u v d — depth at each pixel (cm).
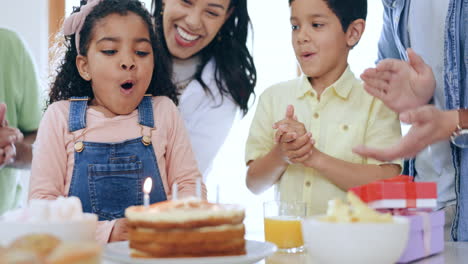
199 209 82
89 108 138
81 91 146
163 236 80
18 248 61
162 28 186
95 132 133
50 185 126
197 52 191
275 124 130
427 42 147
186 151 142
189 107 192
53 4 226
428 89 125
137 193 133
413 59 125
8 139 128
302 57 139
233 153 221
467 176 130
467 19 133
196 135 194
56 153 130
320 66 138
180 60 189
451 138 113
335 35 137
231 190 228
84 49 137
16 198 180
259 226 242
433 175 148
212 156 199
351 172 132
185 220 80
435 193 96
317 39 136
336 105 145
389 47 162
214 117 197
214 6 190
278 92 154
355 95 145
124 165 132
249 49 201
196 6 187
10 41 172
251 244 96
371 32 246
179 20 186
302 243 107
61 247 59
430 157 147
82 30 138
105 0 137
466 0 132
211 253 81
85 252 58
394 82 126
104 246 91
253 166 143
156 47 156
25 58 176
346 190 137
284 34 234
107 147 132
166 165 141
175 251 80
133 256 83
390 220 75
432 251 98
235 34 197
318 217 79
